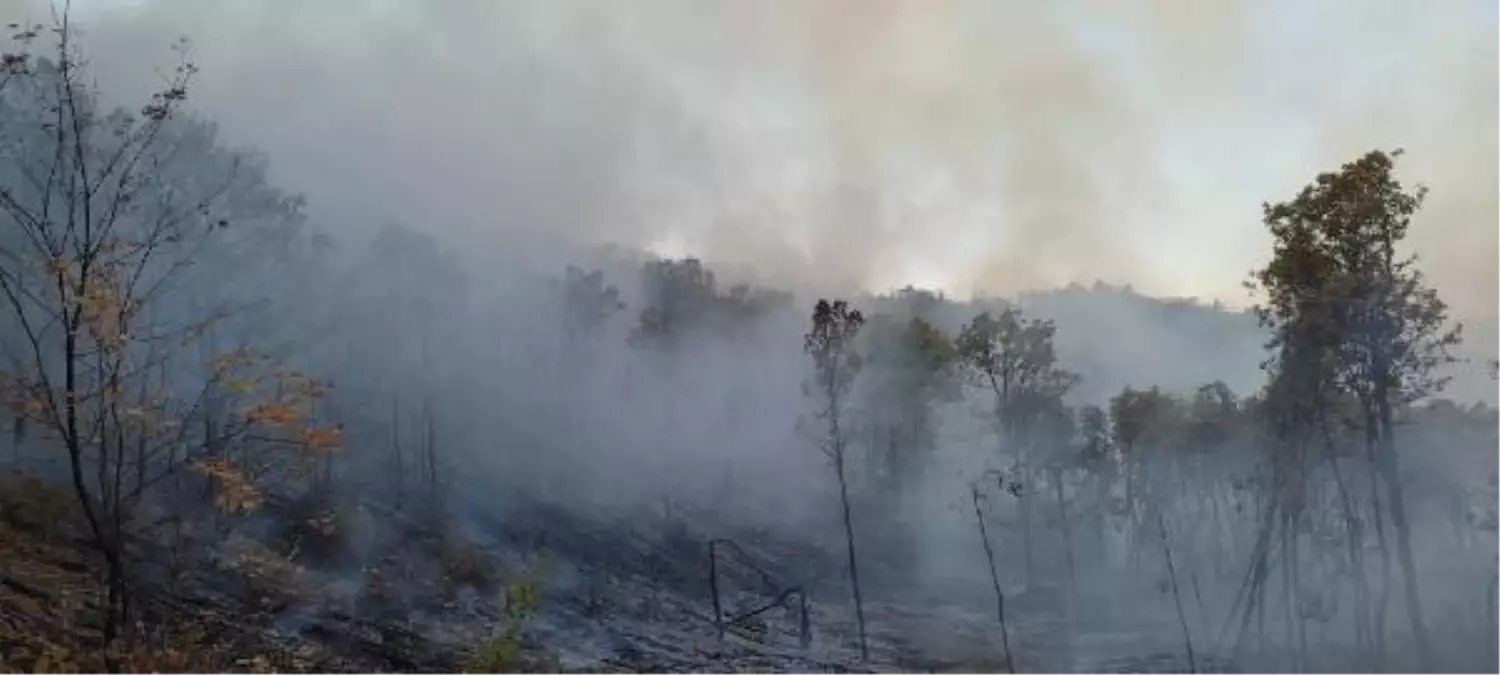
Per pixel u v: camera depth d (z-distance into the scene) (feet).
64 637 54.65
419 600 117.39
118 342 36.37
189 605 66.74
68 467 79.41
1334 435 137.08
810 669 139.03
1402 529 116.37
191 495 64.23
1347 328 116.88
